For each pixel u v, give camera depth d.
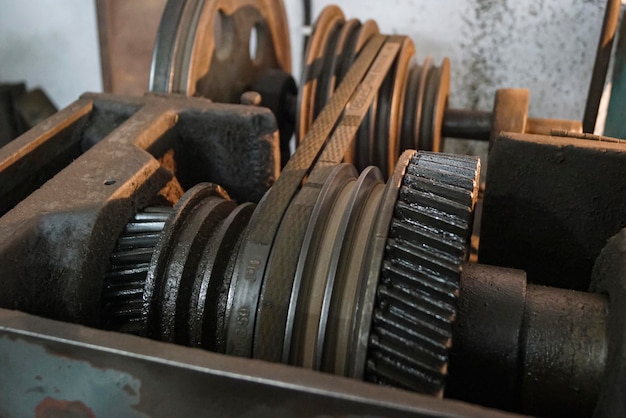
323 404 0.46
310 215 0.61
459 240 0.58
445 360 0.54
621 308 0.56
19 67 1.96
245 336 0.59
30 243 0.64
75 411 0.52
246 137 0.86
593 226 0.79
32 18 1.89
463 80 1.54
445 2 1.48
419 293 0.56
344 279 0.58
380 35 1.17
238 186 0.90
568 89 1.48
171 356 0.49
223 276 0.65
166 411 0.50
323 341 0.56
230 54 1.15
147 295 0.63
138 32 1.82
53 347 0.50
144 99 0.89
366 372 0.55
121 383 0.50
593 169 0.75
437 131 1.16
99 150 0.76
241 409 0.48
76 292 0.65
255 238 0.61
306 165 0.72
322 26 1.13
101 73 1.89
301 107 1.07
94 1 1.80
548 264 0.83
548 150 0.76
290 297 0.58
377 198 0.63
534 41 1.45
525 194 0.80
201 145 0.88
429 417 0.45
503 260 0.85
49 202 0.67
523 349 0.58
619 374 0.52
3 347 0.51
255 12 1.24
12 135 1.96
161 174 0.76
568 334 0.58
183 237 0.65
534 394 0.59
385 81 1.08
